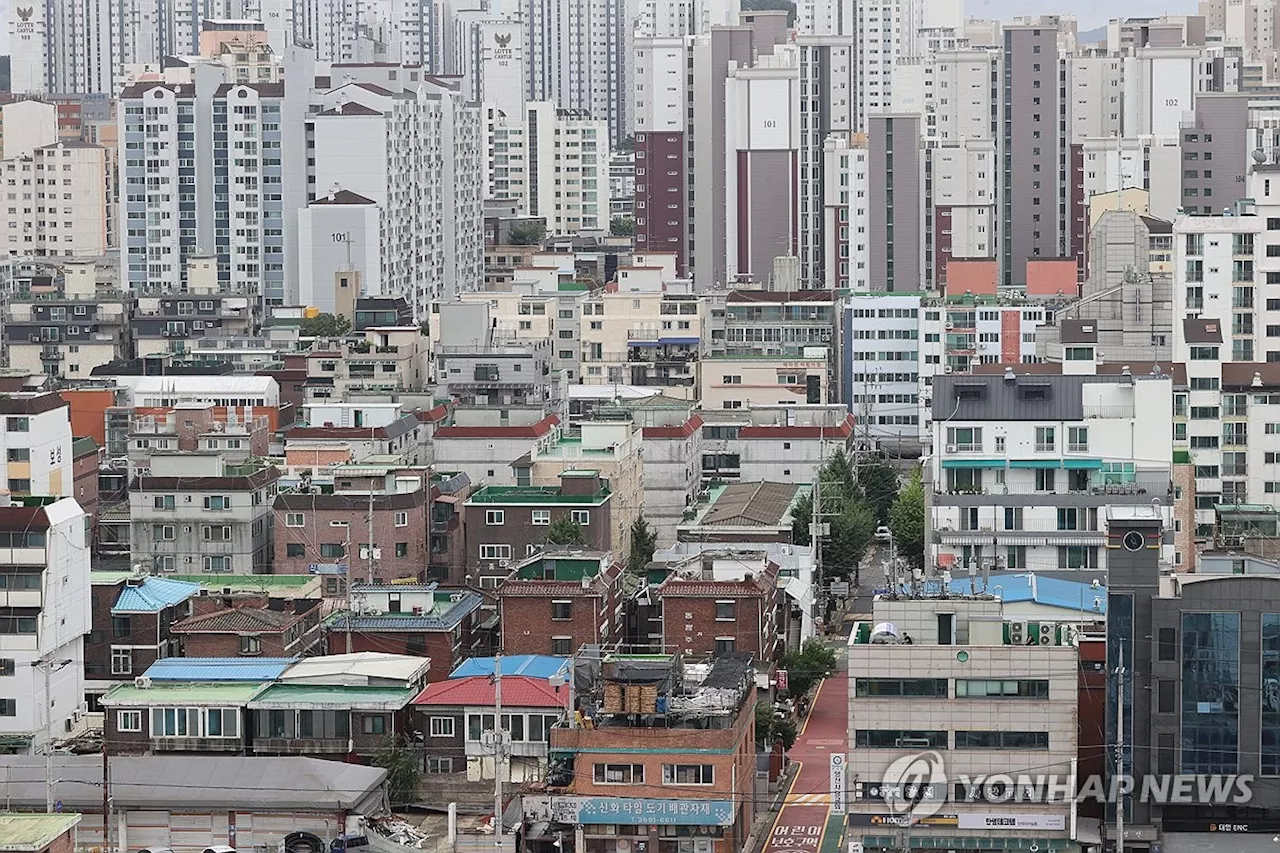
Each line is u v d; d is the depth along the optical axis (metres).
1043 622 188.75
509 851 190.00
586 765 191.38
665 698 193.00
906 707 180.12
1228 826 178.75
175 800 196.00
